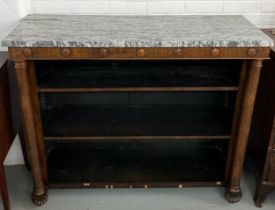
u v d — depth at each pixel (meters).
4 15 1.65
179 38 1.34
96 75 1.60
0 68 1.49
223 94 1.85
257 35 1.39
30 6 1.72
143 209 1.67
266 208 1.68
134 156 1.87
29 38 1.32
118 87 1.48
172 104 1.89
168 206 1.69
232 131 1.60
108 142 1.95
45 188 1.69
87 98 1.86
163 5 1.75
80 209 1.67
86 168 1.78
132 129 1.66
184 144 1.95
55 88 1.47
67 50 1.33
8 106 1.60
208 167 1.79
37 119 1.53
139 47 1.33
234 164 1.62
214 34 1.40
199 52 1.35
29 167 1.89
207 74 1.61
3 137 1.53
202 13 1.77
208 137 1.61
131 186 1.68
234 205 1.70
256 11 1.78
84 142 1.94
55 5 1.73
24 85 1.40
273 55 1.48
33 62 1.42
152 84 1.51
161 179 1.70
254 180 1.86
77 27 1.49
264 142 1.60
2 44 1.30
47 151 1.84
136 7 1.75
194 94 1.87
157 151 1.92
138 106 1.88
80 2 1.73
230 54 1.36
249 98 1.46
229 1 1.75
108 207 1.68
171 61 1.73
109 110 1.82
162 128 1.67
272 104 1.50
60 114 1.77
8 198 1.62
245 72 1.45
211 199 1.74
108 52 1.34
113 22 1.58
